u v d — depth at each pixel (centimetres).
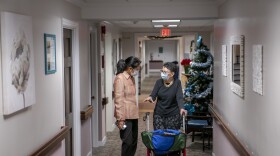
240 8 350
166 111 467
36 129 332
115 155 616
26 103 297
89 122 595
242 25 340
